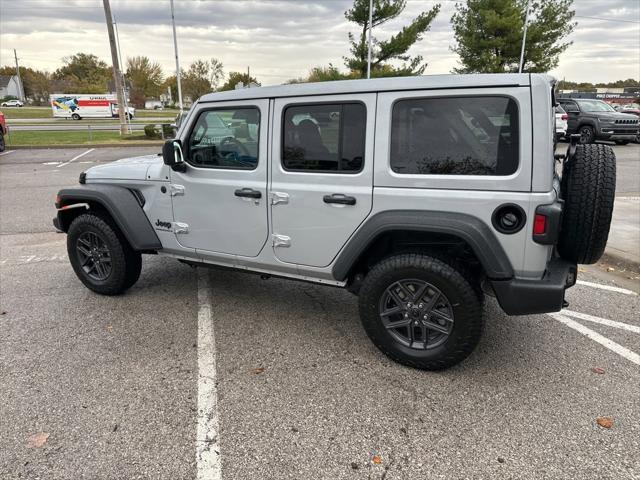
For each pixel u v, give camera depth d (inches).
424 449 95.8
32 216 295.1
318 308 162.4
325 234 126.5
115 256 161.6
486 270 108.4
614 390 115.1
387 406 109.3
